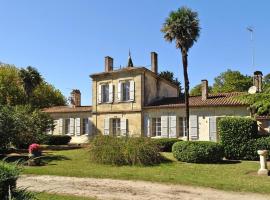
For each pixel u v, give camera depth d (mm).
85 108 31156
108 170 14797
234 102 23266
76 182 12258
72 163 16828
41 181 12422
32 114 24312
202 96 25797
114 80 28406
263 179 12391
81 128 30641
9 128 18234
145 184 11859
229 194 10125
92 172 14203
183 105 24969
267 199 9430
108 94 28812
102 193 10227
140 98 26859
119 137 17344
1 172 5789
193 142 16969
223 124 18125
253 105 17422
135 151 16250
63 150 23234
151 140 17016
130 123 27234
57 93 44656
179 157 17047
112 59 29953
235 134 17828
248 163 16188
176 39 23859
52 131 31719
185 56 23797
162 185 11648
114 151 16516
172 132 25453
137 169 15031
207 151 16406
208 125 24031
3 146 18828
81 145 26422
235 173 13695
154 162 16422
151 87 28062
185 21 23766
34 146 16562
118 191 10570
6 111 18578
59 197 9406
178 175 13344
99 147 17031
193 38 23797
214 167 15125
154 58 29000
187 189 10922
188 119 23578
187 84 23734
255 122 17828
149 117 26484
